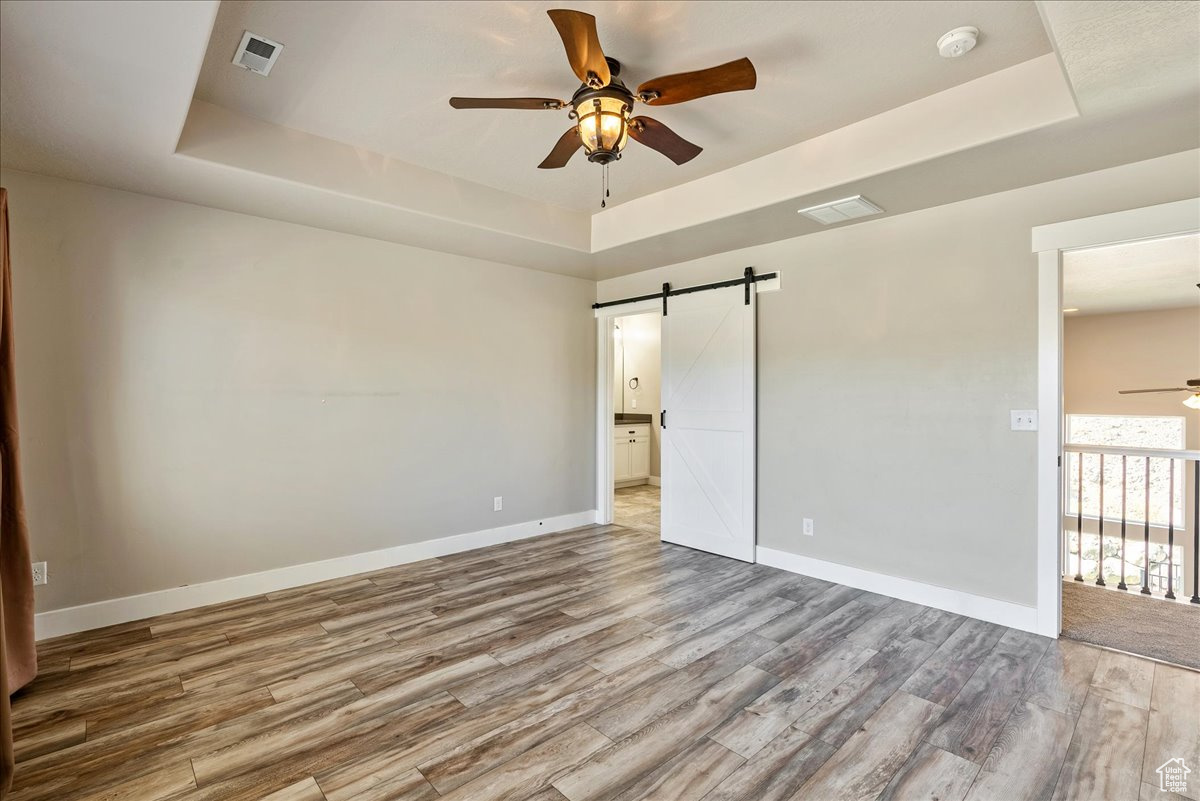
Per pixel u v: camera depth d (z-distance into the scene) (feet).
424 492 14.16
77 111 7.22
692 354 15.12
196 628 9.96
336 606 11.00
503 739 6.84
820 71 7.82
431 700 7.69
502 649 9.20
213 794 5.91
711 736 6.89
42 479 9.48
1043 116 7.51
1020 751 6.57
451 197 11.68
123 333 10.16
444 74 7.96
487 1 6.39
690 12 6.56
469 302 14.94
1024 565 9.86
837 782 6.07
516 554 14.64
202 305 10.96
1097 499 23.08
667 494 15.84
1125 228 8.83
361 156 10.43
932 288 10.88
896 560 11.43
